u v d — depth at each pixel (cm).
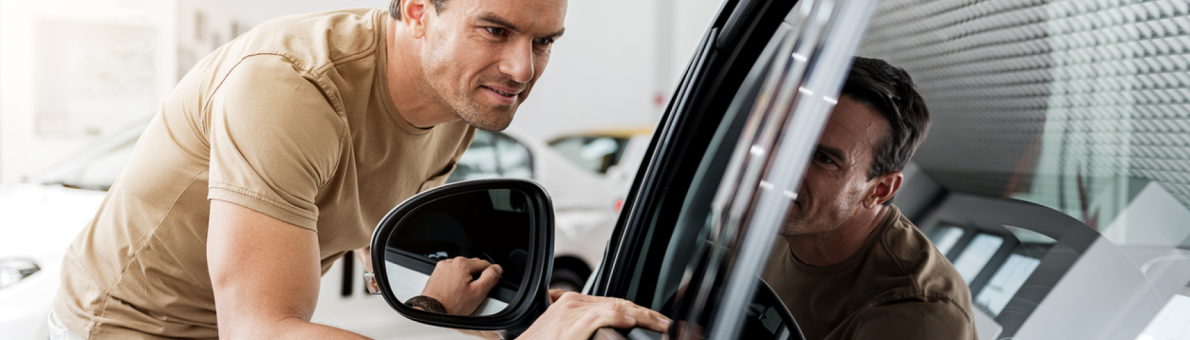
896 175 70
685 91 107
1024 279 62
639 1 1120
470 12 104
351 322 325
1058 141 63
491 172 411
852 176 71
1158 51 59
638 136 562
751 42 102
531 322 98
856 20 70
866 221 71
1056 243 62
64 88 756
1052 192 63
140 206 125
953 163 67
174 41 788
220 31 802
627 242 110
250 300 94
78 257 138
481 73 108
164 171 122
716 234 85
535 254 100
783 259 76
